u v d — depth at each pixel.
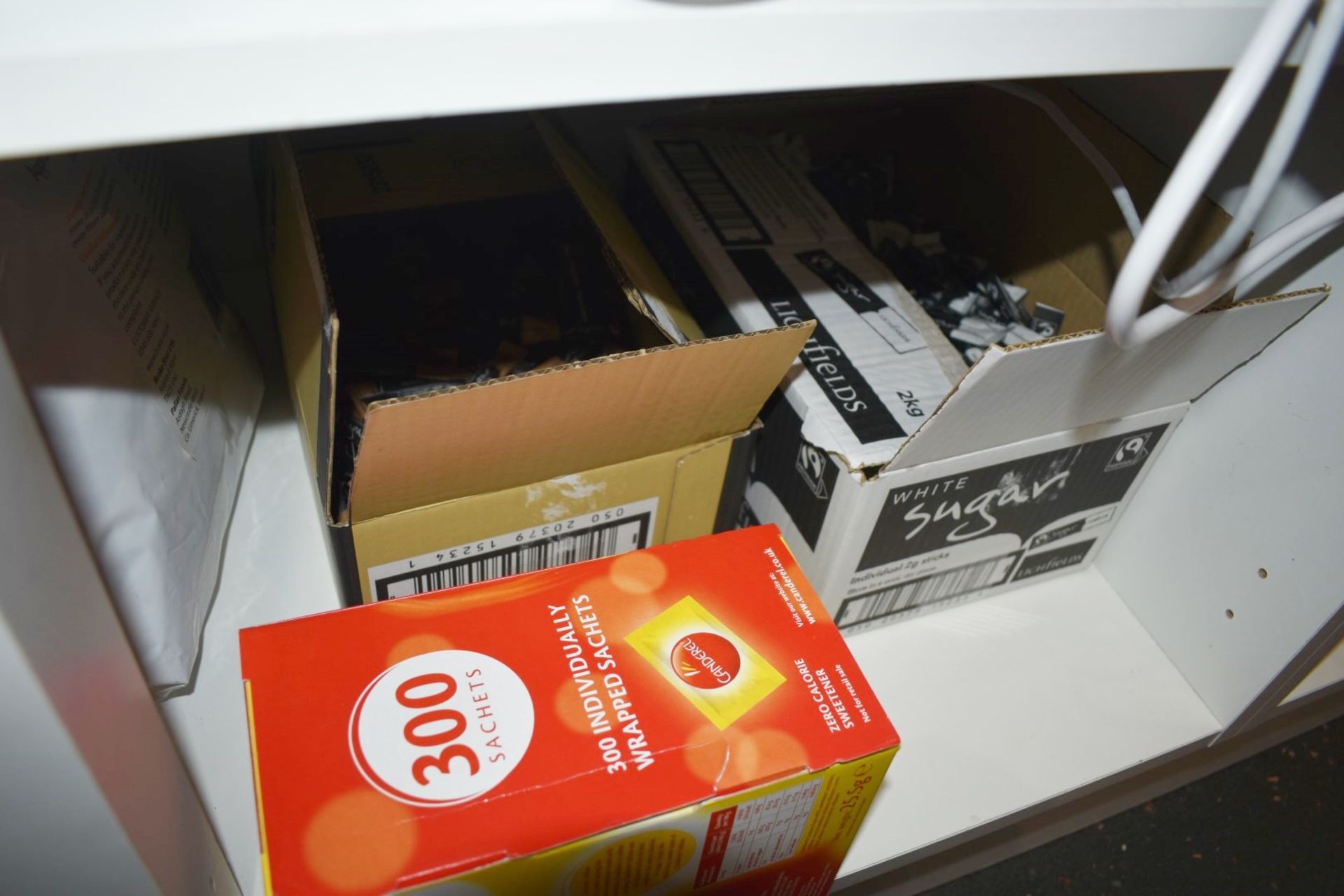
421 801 0.34
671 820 0.35
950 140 0.71
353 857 0.32
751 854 0.42
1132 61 0.31
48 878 0.33
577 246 0.65
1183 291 0.40
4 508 0.25
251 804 0.48
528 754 0.36
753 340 0.40
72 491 0.41
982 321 0.65
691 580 0.42
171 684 0.49
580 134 0.75
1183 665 0.62
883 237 0.71
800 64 0.27
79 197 0.43
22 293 0.38
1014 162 0.66
